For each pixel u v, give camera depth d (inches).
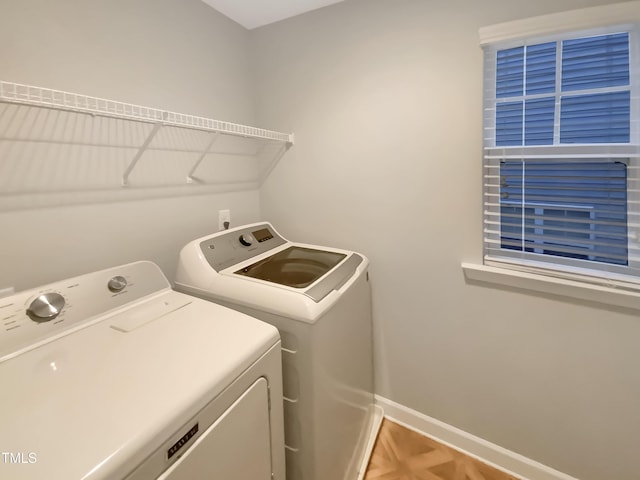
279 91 73.9
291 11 67.7
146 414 24.4
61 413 24.4
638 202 46.5
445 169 57.9
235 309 46.4
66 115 44.7
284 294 43.5
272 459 38.5
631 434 48.9
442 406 64.7
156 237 58.4
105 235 50.5
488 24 50.8
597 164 48.3
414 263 63.3
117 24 49.8
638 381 47.6
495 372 58.6
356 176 67.0
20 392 26.7
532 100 51.3
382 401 71.4
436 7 54.7
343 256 61.7
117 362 30.8
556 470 55.3
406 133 60.4
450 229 58.9
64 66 43.9
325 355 44.1
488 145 55.2
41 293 36.3
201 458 27.5
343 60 65.0
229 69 70.9
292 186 75.8
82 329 37.3
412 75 58.3
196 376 28.9
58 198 44.6
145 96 54.4
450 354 62.4
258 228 67.6
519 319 55.1
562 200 51.2
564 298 51.1
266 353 36.3
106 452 21.3
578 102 48.4
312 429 42.4
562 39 48.2
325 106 68.4
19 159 40.6
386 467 60.1
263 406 36.1
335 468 48.7
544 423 55.4
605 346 49.1
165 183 59.3
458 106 55.2
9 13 38.7
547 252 53.7
